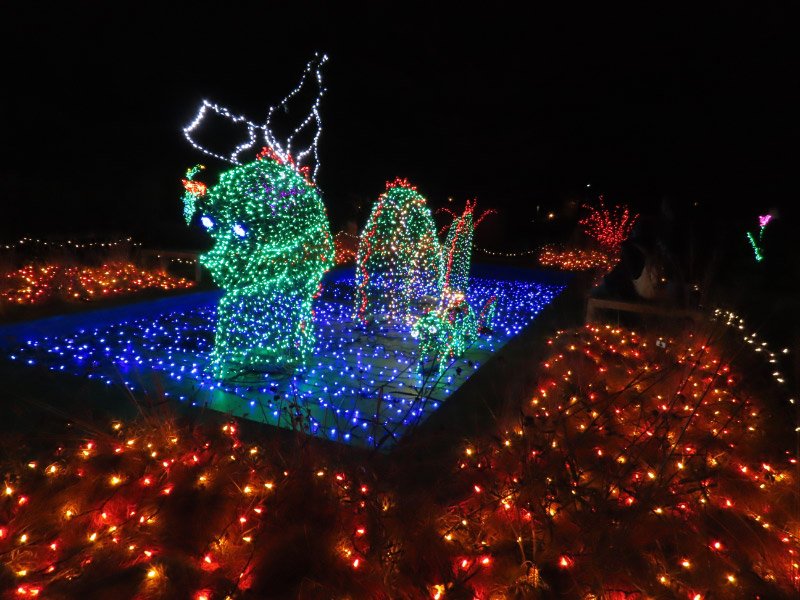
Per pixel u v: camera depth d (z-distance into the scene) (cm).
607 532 311
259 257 584
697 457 404
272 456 400
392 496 352
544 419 422
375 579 298
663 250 745
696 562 313
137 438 411
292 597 292
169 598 286
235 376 594
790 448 439
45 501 348
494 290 1302
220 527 337
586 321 766
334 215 1998
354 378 611
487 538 328
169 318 884
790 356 654
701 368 557
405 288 1001
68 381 552
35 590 285
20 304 827
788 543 331
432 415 496
